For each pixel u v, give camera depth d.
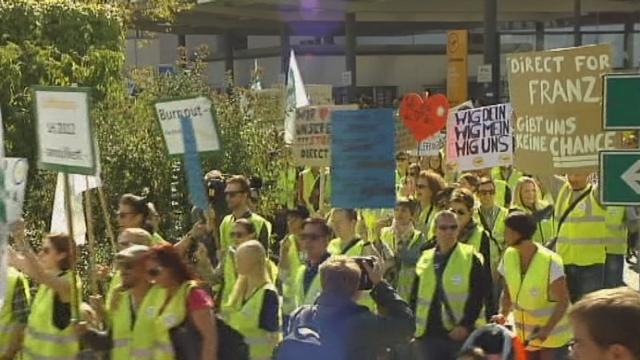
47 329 6.93
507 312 8.04
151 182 12.88
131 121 13.23
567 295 7.66
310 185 13.42
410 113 13.10
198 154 9.56
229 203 9.87
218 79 52.28
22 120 13.87
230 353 6.45
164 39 55.25
